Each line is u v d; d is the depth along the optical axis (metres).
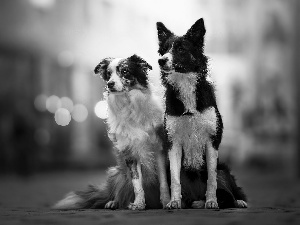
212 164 6.95
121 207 7.42
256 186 17.02
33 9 28.91
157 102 7.20
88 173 27.97
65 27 32.22
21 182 20.44
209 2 40.25
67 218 5.93
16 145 24.05
